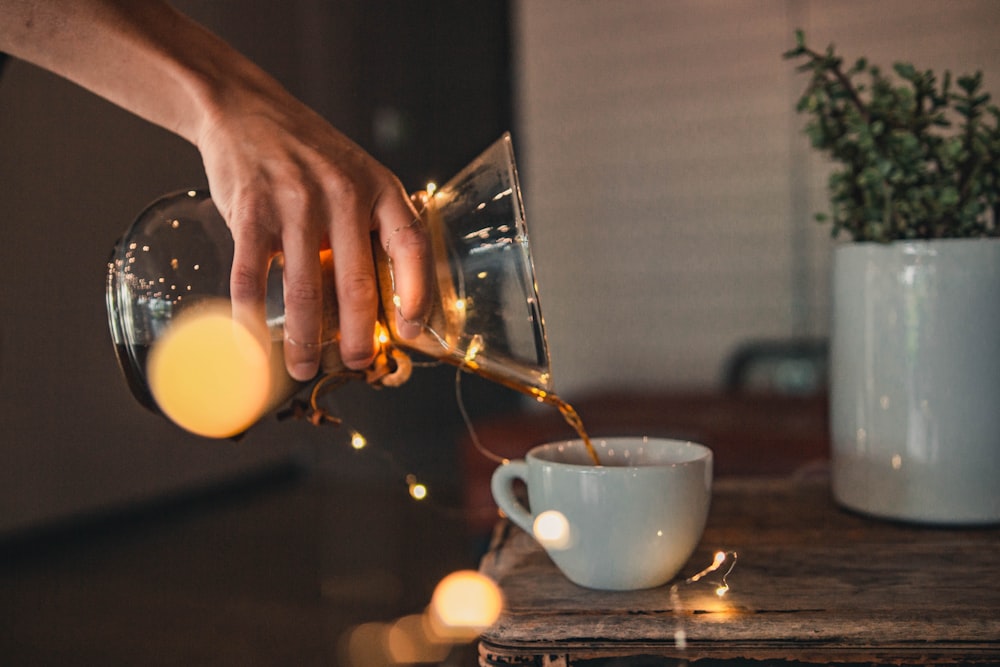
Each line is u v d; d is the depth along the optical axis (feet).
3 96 6.84
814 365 8.08
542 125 10.55
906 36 8.70
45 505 7.20
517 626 1.82
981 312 2.17
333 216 1.87
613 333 10.43
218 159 1.90
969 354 2.18
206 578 6.21
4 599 5.83
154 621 5.33
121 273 1.94
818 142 2.41
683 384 10.11
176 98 2.01
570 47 10.30
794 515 2.38
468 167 2.00
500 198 1.91
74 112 7.52
